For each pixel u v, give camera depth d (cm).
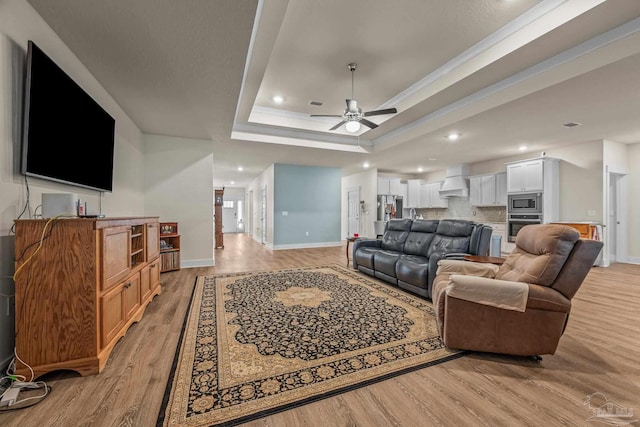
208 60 251
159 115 385
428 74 368
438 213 880
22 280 159
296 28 276
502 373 176
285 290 353
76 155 230
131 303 235
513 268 233
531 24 258
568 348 207
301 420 135
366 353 199
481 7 245
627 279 418
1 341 161
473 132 463
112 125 301
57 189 219
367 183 887
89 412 139
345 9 249
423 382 166
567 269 188
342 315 270
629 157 555
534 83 302
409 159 698
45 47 202
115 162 342
